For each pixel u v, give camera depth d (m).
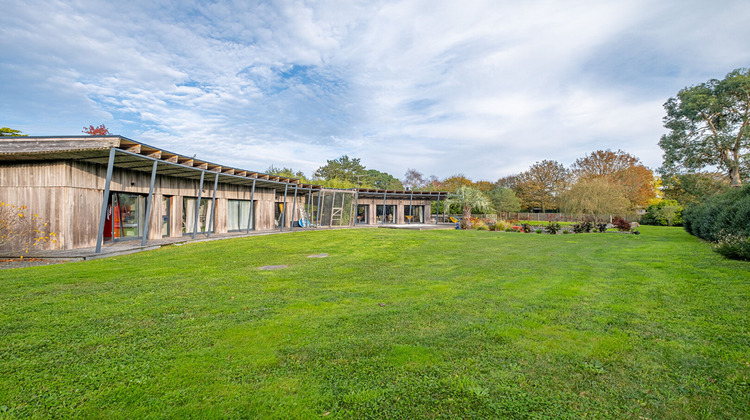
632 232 21.08
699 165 27.53
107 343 3.41
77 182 10.35
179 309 4.52
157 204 13.88
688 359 3.12
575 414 2.34
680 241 14.77
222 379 2.75
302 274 7.05
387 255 9.98
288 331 3.77
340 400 2.48
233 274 6.97
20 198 10.19
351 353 3.24
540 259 9.29
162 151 10.86
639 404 2.45
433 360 3.12
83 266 7.77
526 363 3.07
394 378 2.80
